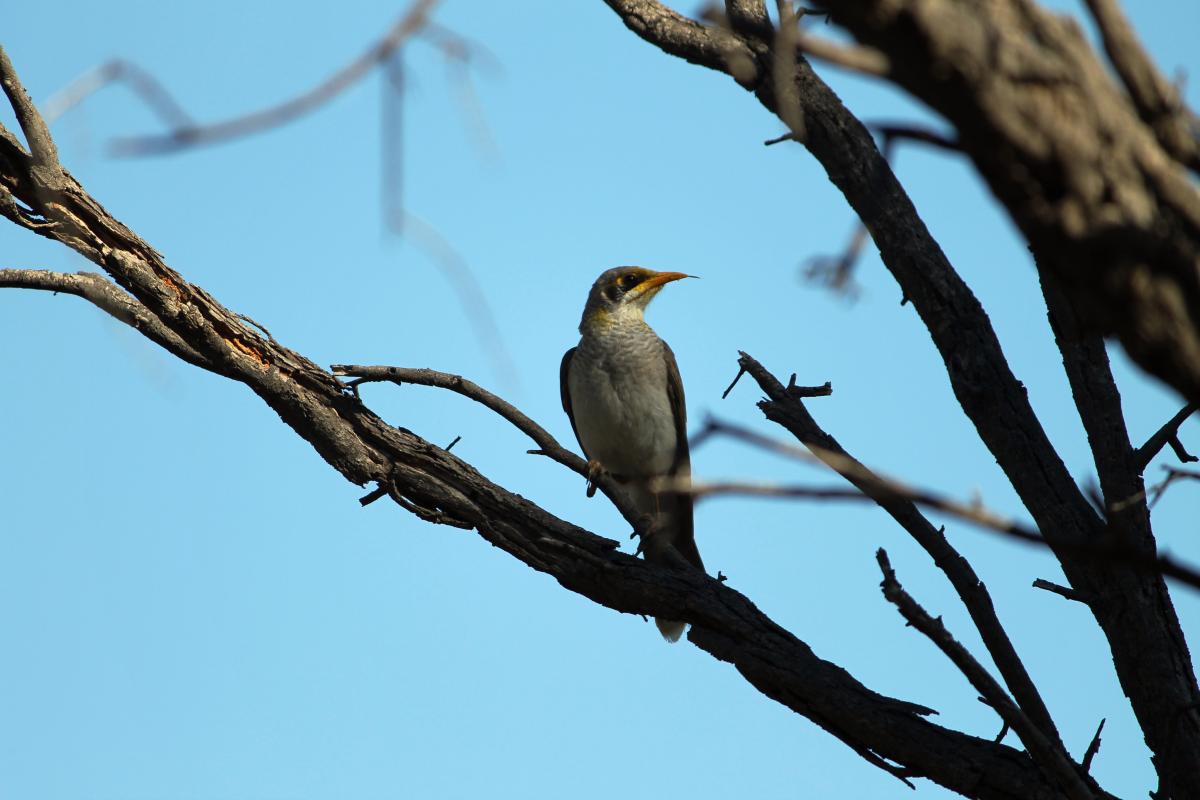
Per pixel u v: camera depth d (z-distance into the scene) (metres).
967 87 3.65
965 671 7.92
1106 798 9.18
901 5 3.50
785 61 5.12
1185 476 6.41
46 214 10.84
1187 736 9.43
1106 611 9.84
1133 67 3.87
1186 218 3.86
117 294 11.05
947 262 10.45
